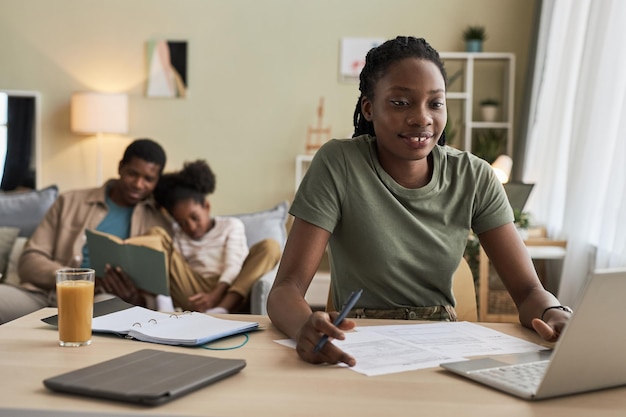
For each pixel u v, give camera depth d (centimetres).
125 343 134
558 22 414
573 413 101
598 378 109
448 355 127
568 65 385
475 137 496
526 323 152
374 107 163
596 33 335
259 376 114
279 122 508
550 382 104
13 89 513
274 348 132
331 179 162
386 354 127
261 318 157
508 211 171
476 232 173
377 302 168
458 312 190
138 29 509
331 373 116
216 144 511
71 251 314
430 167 169
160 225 326
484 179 170
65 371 115
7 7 511
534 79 442
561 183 392
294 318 138
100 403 100
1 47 512
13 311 290
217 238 329
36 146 511
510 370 117
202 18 507
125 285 285
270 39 505
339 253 169
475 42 479
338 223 167
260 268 320
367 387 109
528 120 450
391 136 158
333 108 505
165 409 98
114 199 326
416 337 139
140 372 110
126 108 493
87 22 510
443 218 166
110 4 509
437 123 159
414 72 156
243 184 511
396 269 165
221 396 104
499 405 103
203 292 317
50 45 511
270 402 102
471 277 192
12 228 379
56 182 515
